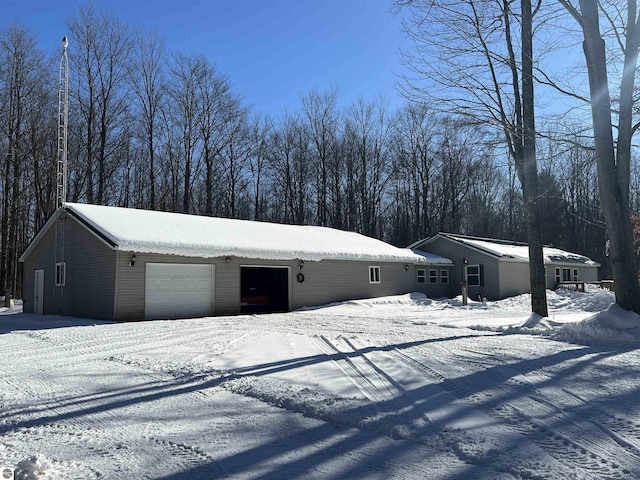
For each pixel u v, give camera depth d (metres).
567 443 4.22
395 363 7.75
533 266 13.38
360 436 4.61
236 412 5.47
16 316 19.58
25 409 5.70
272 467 3.90
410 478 3.62
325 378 6.86
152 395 6.25
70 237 19.09
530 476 3.58
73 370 7.95
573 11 10.56
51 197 33.28
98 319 16.98
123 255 16.56
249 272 23.62
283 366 7.82
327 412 5.21
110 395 6.29
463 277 28.03
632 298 10.24
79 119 35.72
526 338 10.74
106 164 37.12
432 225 46.59
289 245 21.95
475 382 6.41
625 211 10.56
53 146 33.50
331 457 4.09
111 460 4.10
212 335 12.09
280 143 47.94
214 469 3.88
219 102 43.09
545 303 13.26
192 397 6.12
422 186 46.91
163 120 41.34
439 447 4.23
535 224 13.48
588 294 25.02
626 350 8.71
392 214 48.41
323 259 22.92
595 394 5.71
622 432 4.47
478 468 3.78
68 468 3.92
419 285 28.59
